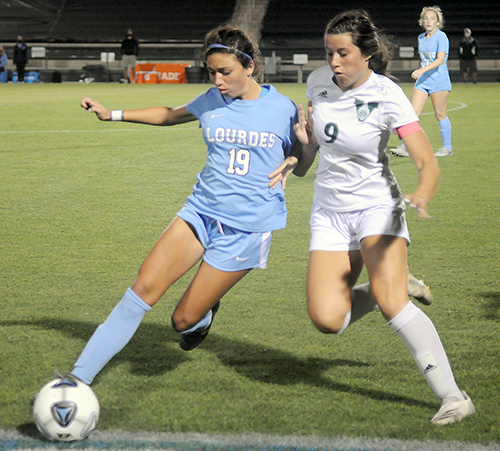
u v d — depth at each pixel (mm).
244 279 17719
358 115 10820
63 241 21000
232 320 14938
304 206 26125
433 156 10508
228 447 9742
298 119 11812
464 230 22547
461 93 85250
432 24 34844
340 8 140000
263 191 11398
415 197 9773
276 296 16469
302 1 140625
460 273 18234
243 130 11125
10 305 15688
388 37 10875
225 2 142250
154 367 12539
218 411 10859
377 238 10930
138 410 10883
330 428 10336
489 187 29312
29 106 67188
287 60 125812
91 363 10594
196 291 11586
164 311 15578
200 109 11625
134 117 12078
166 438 10000
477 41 128750
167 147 41188
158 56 130250
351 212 11430
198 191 11609
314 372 12406
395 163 35562
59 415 9750
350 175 11266
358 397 11438
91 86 103250
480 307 15734
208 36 10836
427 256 19766
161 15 140875
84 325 14562
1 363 12594
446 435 10133
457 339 13898
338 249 11602
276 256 19750
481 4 137750
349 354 13242
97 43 134375
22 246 20422
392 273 10711
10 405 11031
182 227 11305
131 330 10805
